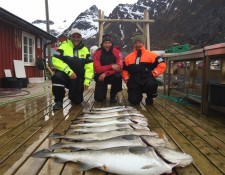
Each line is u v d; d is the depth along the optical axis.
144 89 5.58
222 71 5.34
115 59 5.77
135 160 2.35
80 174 2.38
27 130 3.62
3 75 9.00
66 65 5.16
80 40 5.43
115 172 2.38
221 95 4.22
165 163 2.34
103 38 5.73
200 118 4.44
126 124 3.51
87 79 5.44
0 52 8.85
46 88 8.97
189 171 2.43
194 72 6.43
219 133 3.56
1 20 8.88
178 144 3.11
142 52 5.60
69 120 4.19
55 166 2.50
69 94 5.64
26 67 11.30
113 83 5.75
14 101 6.00
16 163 2.55
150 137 2.88
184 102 5.99
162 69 5.53
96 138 3.08
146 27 13.02
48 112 4.81
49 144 3.07
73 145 2.79
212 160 2.65
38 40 13.06
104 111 4.41
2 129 3.66
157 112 4.90
